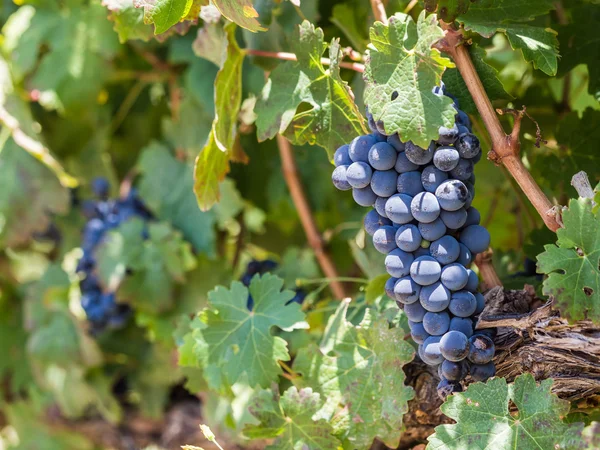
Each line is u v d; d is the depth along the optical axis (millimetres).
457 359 526
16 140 1007
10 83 1021
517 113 561
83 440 1091
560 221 548
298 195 887
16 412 1179
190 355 671
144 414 1023
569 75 760
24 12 1030
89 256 967
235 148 724
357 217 944
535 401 531
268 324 655
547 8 586
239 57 661
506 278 700
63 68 991
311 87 616
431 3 567
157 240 921
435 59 522
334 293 861
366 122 595
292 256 880
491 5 582
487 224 811
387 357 611
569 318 521
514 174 565
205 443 957
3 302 1188
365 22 777
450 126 522
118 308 972
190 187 961
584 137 694
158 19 556
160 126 1114
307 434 619
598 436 511
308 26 609
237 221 986
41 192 1029
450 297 535
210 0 590
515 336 560
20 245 1042
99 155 1106
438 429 541
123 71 1025
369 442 615
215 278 933
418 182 539
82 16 1000
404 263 541
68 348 1031
